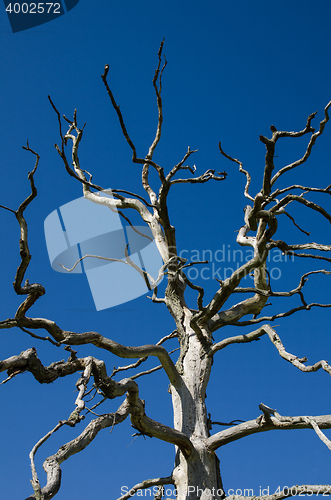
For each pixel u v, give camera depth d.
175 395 6.98
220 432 6.34
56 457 4.64
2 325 5.36
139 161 6.34
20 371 5.03
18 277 5.09
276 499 5.55
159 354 6.52
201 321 7.25
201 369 7.13
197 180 6.57
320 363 5.35
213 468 6.20
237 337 7.15
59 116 5.21
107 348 5.90
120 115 5.66
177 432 6.05
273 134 5.67
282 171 6.82
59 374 5.40
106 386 5.39
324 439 4.82
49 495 3.94
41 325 5.59
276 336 6.37
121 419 5.52
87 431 5.12
